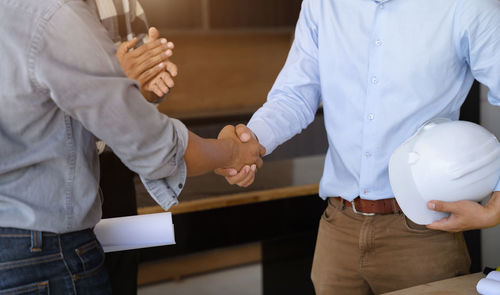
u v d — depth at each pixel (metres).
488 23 1.18
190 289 3.18
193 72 4.81
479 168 1.09
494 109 2.09
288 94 1.46
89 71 0.88
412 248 1.28
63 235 0.96
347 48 1.32
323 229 1.45
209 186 2.40
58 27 0.86
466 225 1.11
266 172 2.64
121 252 1.80
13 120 0.88
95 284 1.00
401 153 1.19
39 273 0.92
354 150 1.34
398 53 1.25
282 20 4.71
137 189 2.35
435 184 1.10
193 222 2.23
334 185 1.40
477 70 1.22
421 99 1.26
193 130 4.33
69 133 0.93
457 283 1.15
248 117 4.56
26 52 0.84
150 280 3.25
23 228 0.91
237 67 4.97
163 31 4.36
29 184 0.91
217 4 4.46
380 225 1.31
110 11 1.71
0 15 0.84
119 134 0.92
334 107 1.37
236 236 2.31
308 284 2.47
